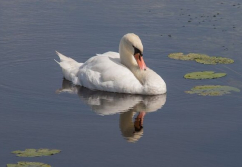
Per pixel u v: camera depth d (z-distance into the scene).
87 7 25.58
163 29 23.22
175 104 16.75
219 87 17.83
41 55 20.72
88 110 16.33
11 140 14.42
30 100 16.97
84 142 14.37
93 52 21.05
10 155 13.64
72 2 26.27
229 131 15.00
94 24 23.58
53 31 22.88
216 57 20.33
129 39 18.06
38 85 18.19
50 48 21.34
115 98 17.30
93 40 22.05
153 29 23.19
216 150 14.02
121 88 17.66
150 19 24.27
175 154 13.84
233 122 15.52
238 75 18.89
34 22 23.73
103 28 23.17
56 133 14.84
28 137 14.59
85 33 22.70
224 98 17.06
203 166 13.29
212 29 23.17
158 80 17.56
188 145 14.27
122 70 17.86
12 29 22.98
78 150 13.95
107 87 17.78
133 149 14.05
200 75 18.86
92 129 15.11
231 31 22.91
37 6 25.61
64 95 17.44
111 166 13.24
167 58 20.48
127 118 15.80
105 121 15.62
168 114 16.08
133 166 13.27
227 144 14.31
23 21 23.83
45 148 14.02
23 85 18.14
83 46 21.53
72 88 18.05
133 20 24.08
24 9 25.20
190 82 18.39
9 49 21.09
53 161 13.38
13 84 18.19
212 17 24.53
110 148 14.09
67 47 21.47
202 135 14.78
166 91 17.72
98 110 16.34
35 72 19.28
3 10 25.00
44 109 16.34
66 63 18.91
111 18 24.25
